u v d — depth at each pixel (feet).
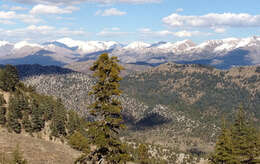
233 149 161.48
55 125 382.83
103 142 88.74
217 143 168.25
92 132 91.15
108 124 92.89
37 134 364.17
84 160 95.35
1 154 123.75
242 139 168.55
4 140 156.25
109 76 92.22
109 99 93.15
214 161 170.81
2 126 356.18
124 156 91.97
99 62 91.97
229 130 176.35
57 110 436.35
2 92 433.48
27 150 150.20
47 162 141.08
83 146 230.68
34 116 377.09
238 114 179.01
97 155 95.04
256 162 163.43
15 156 110.22
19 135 193.98
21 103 397.19
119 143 92.89
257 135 171.63
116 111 88.53
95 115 93.61
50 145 191.01
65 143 368.27
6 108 392.27
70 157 170.19
